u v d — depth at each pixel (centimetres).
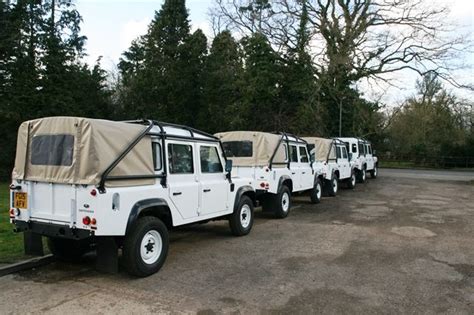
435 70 2633
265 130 2230
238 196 814
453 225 982
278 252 702
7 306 444
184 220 643
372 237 834
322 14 2591
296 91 2272
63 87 2080
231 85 2319
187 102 2481
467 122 4403
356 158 2122
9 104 1864
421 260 659
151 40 2494
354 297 486
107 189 497
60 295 479
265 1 2448
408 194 1681
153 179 580
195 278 551
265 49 2211
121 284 522
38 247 555
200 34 2533
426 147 4216
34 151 541
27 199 540
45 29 2067
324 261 646
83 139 498
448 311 448
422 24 2555
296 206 1304
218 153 754
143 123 603
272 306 455
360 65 2616
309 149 1291
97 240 528
